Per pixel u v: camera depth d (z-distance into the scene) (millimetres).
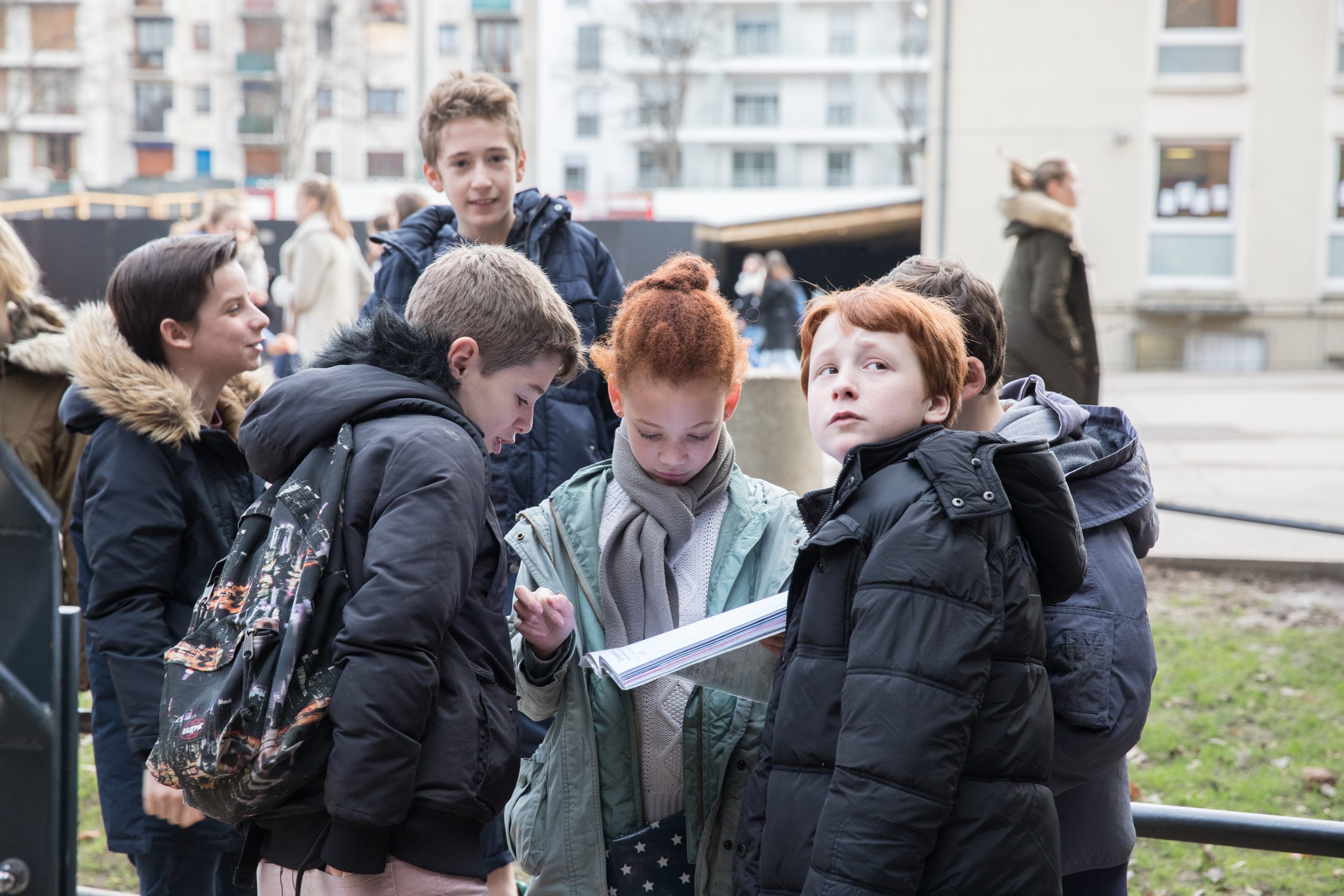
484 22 51531
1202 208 20859
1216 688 4910
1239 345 21062
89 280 18484
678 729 1938
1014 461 1621
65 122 52094
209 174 53625
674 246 18797
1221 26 20484
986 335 2029
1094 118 20297
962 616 1532
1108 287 21125
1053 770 1880
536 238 3248
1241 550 6785
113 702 2451
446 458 1729
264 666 1640
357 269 8797
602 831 1923
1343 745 4367
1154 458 10438
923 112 49531
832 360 1761
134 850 2430
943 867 1536
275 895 1752
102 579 2293
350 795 1568
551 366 1992
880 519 1612
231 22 52844
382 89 52531
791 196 24016
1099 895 2062
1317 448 10906
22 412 3322
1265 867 3684
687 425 1883
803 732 1610
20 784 1971
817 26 50000
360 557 1710
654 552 1955
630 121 47094
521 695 1978
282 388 1827
